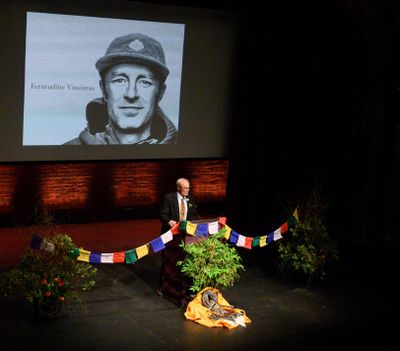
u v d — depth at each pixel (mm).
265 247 10273
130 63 10320
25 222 10625
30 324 7543
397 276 9680
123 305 8148
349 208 10648
